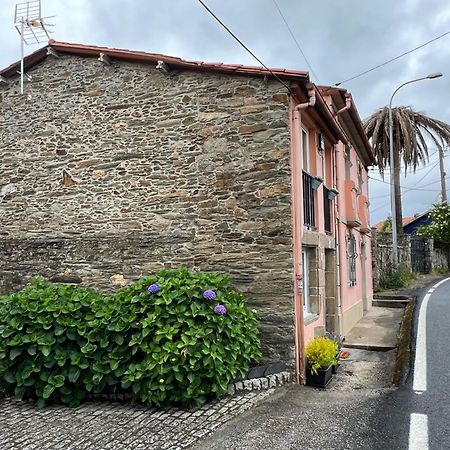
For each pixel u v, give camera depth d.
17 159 8.99
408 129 21.11
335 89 9.41
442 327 9.21
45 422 5.22
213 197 7.52
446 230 26.64
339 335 9.20
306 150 8.61
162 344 5.63
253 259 7.16
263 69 7.08
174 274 6.51
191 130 7.77
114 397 5.91
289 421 5.05
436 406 5.31
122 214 8.12
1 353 5.83
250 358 6.30
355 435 4.61
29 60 8.94
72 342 5.98
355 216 11.57
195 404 5.57
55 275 8.45
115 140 8.30
